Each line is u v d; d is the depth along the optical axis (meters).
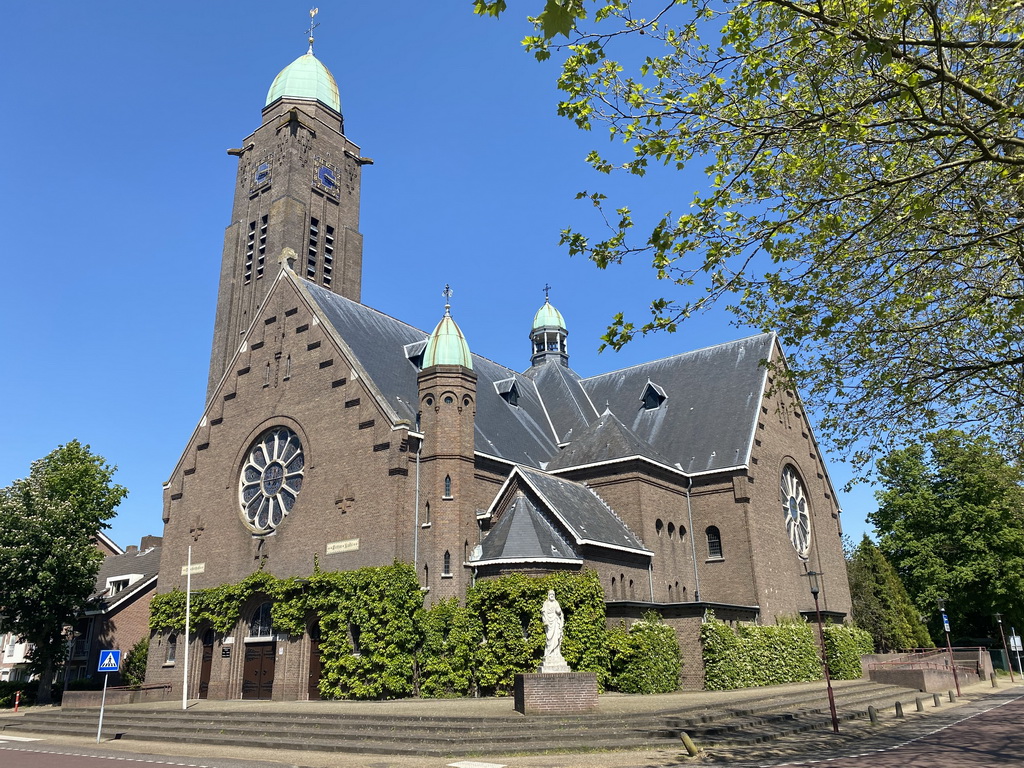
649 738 21.16
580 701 23.95
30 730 32.50
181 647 40.25
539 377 55.38
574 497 37.94
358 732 23.25
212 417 43.88
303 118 58.88
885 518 64.25
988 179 15.63
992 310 16.83
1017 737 22.11
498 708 25.89
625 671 31.75
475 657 32.25
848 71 13.82
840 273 16.59
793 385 19.25
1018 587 55.66
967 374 17.83
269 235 56.06
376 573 33.44
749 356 48.38
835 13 12.27
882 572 60.53
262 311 43.72
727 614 36.28
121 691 36.59
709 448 44.19
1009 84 14.55
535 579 32.22
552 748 20.38
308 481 38.06
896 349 18.16
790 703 28.48
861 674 43.22
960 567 57.69
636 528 39.06
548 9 8.21
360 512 35.53
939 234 16.52
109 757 22.53
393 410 36.09
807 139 14.27
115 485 54.91
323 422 38.38
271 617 37.09
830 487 52.97
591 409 52.47
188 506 43.12
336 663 33.31
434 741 21.64
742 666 34.44
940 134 13.25
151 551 64.38
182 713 29.91
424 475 36.16
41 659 48.97
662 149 14.12
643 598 37.25
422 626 33.28
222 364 55.81
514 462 40.62
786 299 16.98
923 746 20.62
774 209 15.14
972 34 13.63
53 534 47.53
